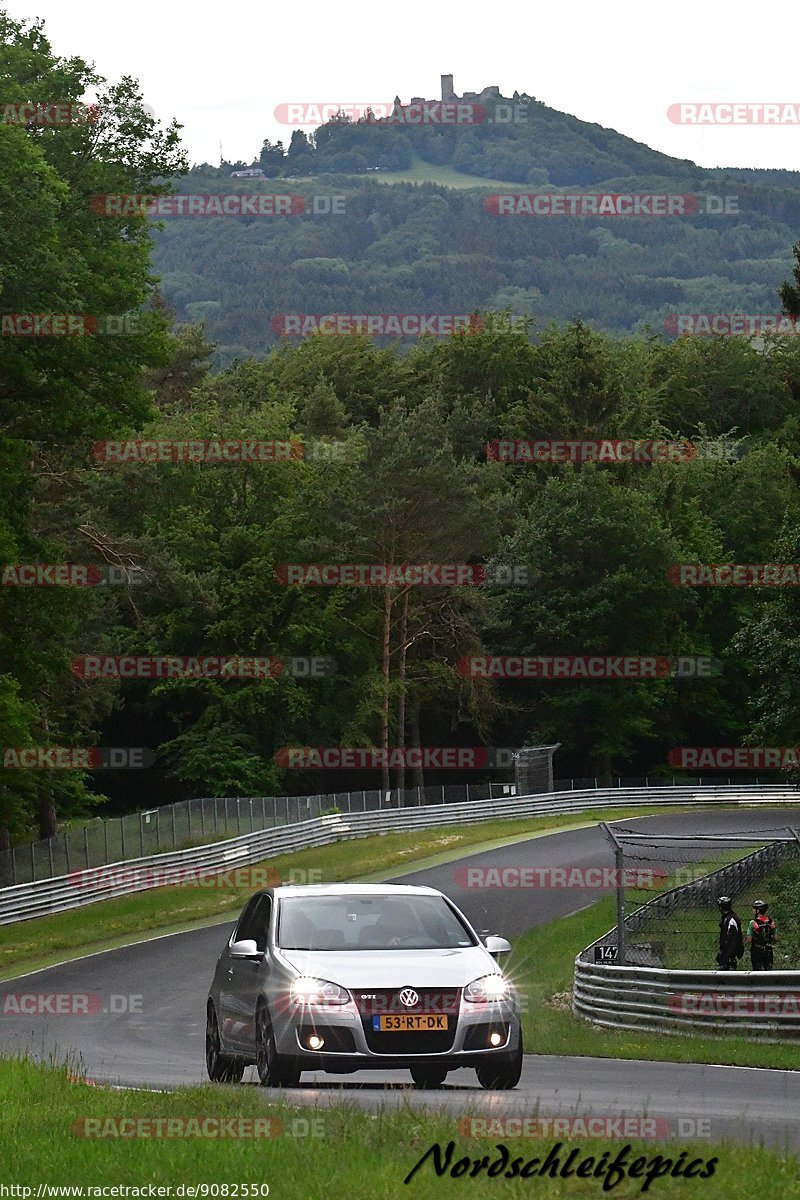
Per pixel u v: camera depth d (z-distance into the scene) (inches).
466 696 3607.3
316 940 598.2
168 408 3991.1
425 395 4633.4
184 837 2287.2
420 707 3796.8
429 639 3651.6
